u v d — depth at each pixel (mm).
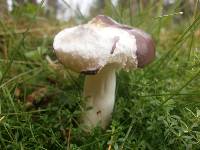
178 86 142
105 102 125
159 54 173
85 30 107
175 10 175
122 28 114
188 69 142
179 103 128
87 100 124
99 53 104
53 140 116
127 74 148
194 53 148
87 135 123
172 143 113
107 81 123
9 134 113
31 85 154
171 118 114
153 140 118
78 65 106
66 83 152
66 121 127
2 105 128
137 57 109
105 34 108
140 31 117
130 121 127
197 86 141
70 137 121
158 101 122
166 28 234
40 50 162
